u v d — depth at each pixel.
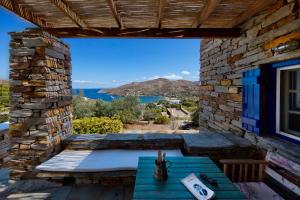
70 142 3.71
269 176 2.54
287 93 2.95
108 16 3.16
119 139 3.75
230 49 4.13
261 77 3.14
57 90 3.63
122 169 3.08
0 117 7.65
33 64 3.20
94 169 3.03
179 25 3.61
